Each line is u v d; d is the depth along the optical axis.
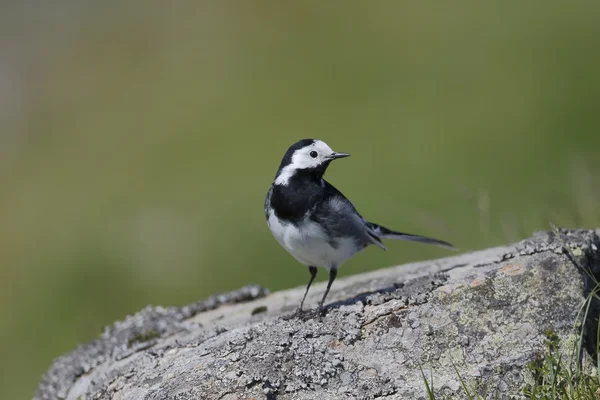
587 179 11.39
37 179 23.38
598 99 19.36
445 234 11.17
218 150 22.02
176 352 7.02
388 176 17.19
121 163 23.16
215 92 25.09
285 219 7.25
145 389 6.51
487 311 6.52
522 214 11.35
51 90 27.11
